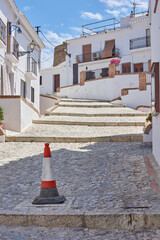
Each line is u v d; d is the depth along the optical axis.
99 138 10.69
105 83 26.23
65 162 7.52
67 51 38.16
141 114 17.14
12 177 6.29
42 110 25.05
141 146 9.39
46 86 39.34
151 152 8.31
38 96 24.44
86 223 3.83
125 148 9.12
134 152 8.42
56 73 38.50
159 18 6.21
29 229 3.79
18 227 3.87
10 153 8.93
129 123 13.97
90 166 7.00
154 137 7.48
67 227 3.84
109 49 34.59
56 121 14.26
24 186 5.59
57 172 6.59
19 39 18.92
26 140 10.87
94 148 9.38
